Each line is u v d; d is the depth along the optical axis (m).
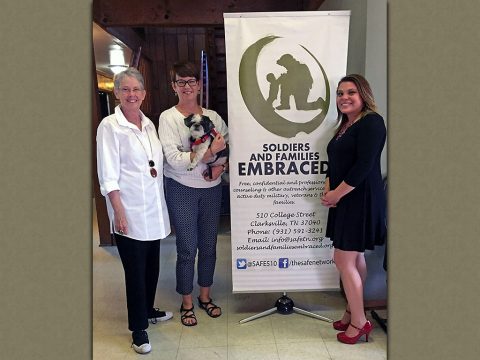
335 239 1.97
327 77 2.05
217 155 2.17
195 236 2.26
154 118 5.04
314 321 2.32
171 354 2.03
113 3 3.26
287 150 2.12
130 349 2.08
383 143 1.84
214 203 2.27
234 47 2.02
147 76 4.85
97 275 2.99
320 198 2.17
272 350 2.05
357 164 1.80
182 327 2.27
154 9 3.31
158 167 2.01
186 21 3.32
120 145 1.88
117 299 2.63
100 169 1.87
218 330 2.24
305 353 2.02
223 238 3.85
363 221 1.87
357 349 2.05
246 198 2.16
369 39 2.22
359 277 2.03
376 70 2.15
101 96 4.87
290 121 2.09
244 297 2.62
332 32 2.02
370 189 1.86
